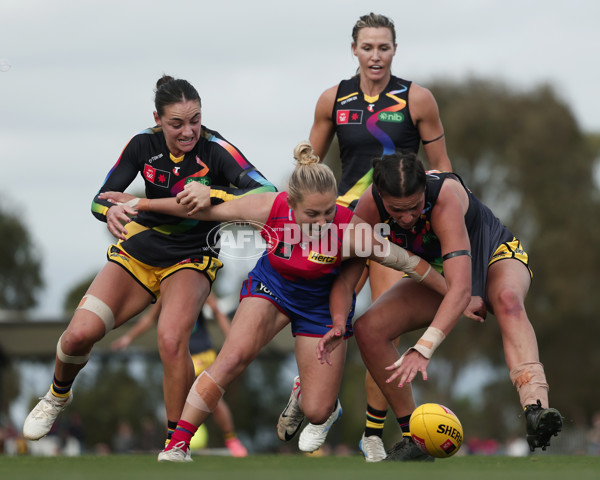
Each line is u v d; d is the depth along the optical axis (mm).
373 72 24906
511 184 133250
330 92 25812
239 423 132375
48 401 23125
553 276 131000
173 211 20797
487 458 21078
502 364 133500
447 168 25469
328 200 19031
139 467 16266
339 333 19547
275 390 135875
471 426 146125
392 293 21422
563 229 133250
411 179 18453
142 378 136375
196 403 19422
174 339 20938
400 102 25062
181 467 16266
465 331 130250
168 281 21938
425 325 21453
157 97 21297
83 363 22109
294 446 108062
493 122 134375
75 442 74125
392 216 19312
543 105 137125
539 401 19109
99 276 22031
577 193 135625
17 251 160625
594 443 105750
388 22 25031
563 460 19656
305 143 19641
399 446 20172
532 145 133125
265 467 16250
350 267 20547
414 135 25375
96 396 134500
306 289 20969
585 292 130875
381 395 23281
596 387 133875
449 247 19391
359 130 25156
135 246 22062
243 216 20297
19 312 159750
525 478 13570
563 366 133125
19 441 67188
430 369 135625
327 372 21453
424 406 19328
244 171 21578
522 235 134375
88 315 21406
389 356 20938
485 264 21000
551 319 129500
